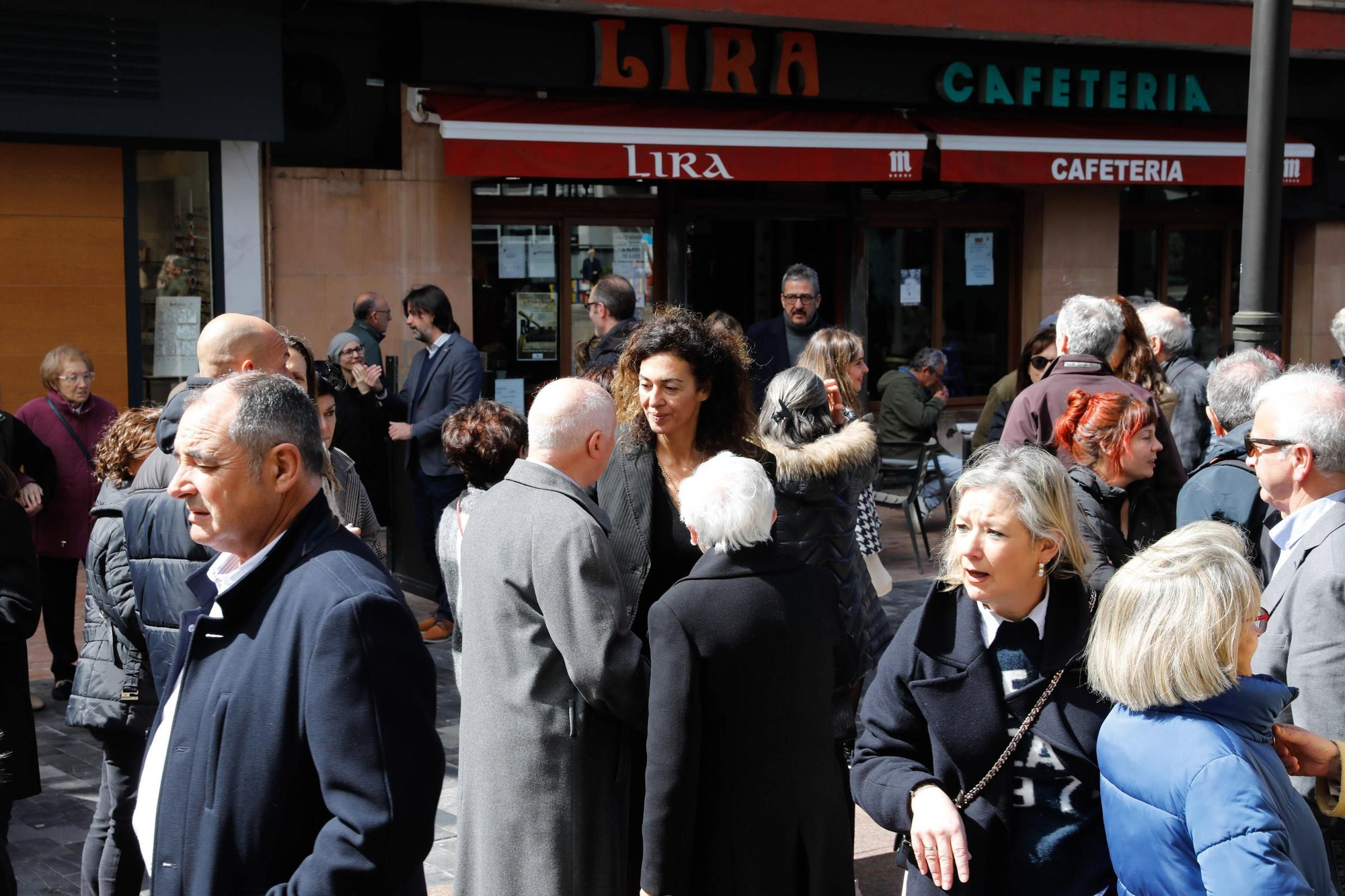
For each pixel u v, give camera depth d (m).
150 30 8.46
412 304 7.68
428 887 4.28
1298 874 2.01
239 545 2.39
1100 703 2.58
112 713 3.78
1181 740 2.14
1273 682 2.23
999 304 12.76
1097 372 4.55
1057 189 12.38
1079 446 3.69
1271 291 6.00
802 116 10.81
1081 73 11.65
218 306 9.14
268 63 8.80
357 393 7.66
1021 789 2.62
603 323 7.29
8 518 3.76
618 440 3.85
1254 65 5.93
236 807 2.20
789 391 4.07
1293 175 12.44
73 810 5.00
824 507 3.88
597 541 3.16
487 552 3.28
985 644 2.68
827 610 3.14
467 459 4.36
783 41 10.41
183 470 2.34
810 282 7.81
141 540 3.48
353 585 2.25
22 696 3.81
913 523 8.84
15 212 8.48
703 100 10.55
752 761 3.02
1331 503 3.05
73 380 6.46
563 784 3.18
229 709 2.23
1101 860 2.56
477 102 9.77
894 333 12.39
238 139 8.84
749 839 3.03
